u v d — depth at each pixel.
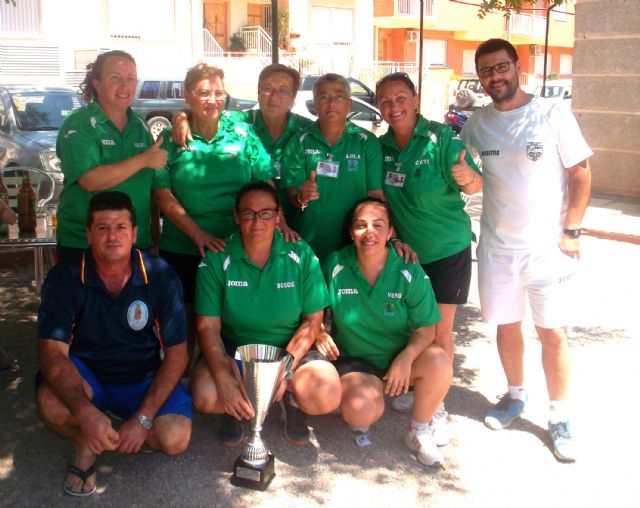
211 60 25.73
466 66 38.53
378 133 16.89
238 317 3.93
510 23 37.91
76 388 3.38
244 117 4.67
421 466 3.86
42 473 3.68
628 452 4.01
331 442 4.09
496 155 4.02
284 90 4.45
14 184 6.59
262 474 3.57
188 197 4.20
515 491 3.64
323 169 4.30
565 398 4.04
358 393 3.85
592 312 6.40
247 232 3.80
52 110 10.81
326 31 30.88
